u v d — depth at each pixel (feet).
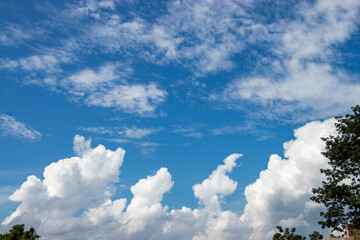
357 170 117.39
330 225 116.26
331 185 118.83
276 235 94.84
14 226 130.52
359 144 115.24
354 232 76.43
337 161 120.78
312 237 93.81
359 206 111.86
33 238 127.03
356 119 119.24
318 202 121.29
